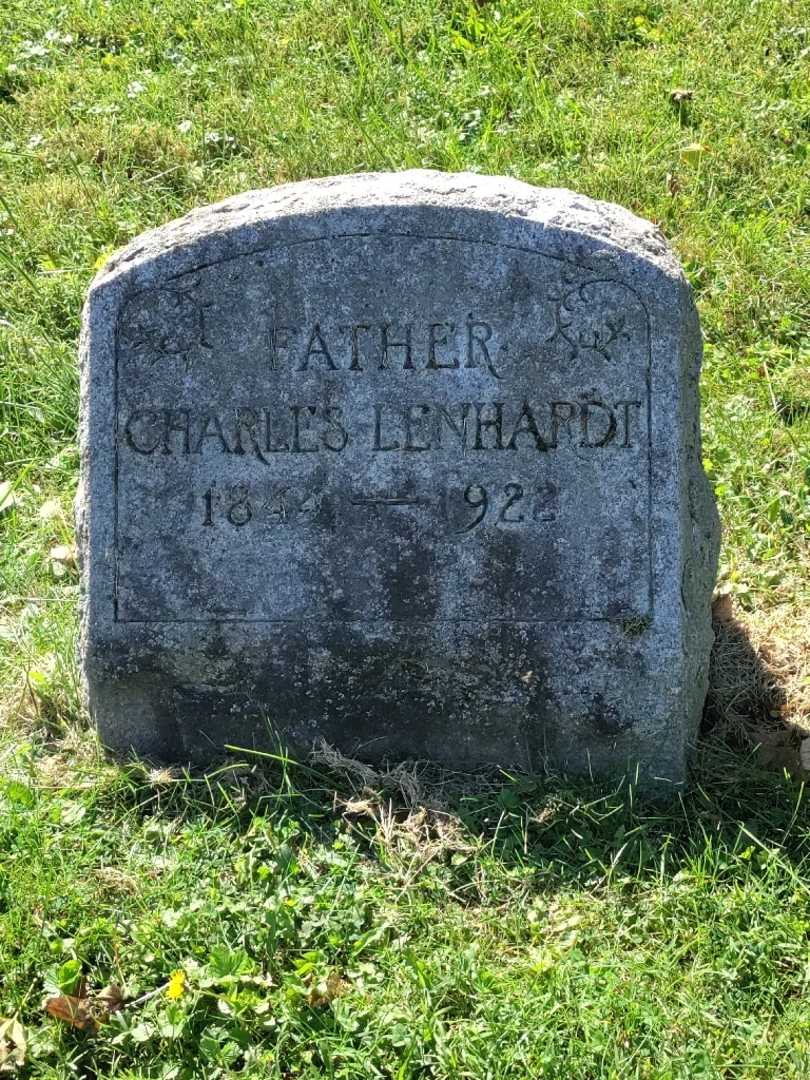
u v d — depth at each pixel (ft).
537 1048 3.75
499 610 4.38
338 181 4.48
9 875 4.12
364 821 4.34
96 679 4.45
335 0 8.11
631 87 7.52
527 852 4.23
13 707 4.71
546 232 4.31
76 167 7.07
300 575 4.41
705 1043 3.78
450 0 8.11
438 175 4.48
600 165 6.97
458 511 4.37
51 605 5.19
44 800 4.38
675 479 4.33
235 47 7.86
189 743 4.50
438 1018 3.82
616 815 4.34
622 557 4.35
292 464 4.39
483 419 4.36
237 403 4.38
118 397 4.40
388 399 4.37
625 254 4.31
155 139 7.16
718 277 6.51
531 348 4.34
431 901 4.13
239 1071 3.74
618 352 4.33
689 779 4.49
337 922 4.03
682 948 3.98
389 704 4.45
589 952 4.01
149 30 8.03
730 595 5.20
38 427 5.93
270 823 4.29
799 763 4.56
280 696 4.45
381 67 7.63
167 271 4.36
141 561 4.42
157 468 4.40
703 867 4.17
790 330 6.34
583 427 4.34
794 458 5.78
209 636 4.42
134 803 4.39
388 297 4.35
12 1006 3.87
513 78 7.52
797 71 7.59
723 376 6.14
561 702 4.41
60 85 7.63
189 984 3.88
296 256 4.35
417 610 4.39
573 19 7.88
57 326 6.32
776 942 3.99
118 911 4.08
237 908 4.04
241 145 7.21
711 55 7.70
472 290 4.34
